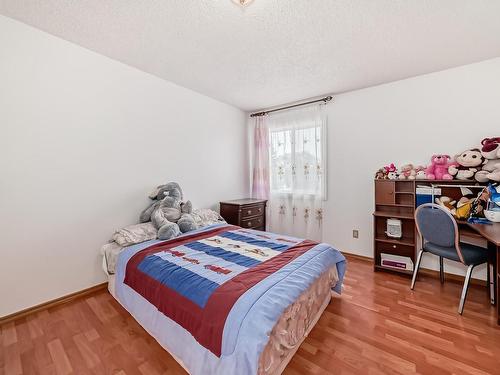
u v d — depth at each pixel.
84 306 1.95
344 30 1.78
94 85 2.16
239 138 3.92
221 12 1.59
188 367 1.24
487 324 1.68
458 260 1.86
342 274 2.06
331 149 3.22
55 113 1.93
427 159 2.58
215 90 3.07
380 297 2.08
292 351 1.39
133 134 2.47
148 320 1.56
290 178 3.56
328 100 3.19
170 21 1.70
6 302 1.74
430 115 2.55
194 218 2.71
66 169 2.01
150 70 2.52
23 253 1.80
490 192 2.03
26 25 1.77
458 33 1.81
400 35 1.84
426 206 2.03
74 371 1.31
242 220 3.22
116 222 2.35
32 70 1.81
